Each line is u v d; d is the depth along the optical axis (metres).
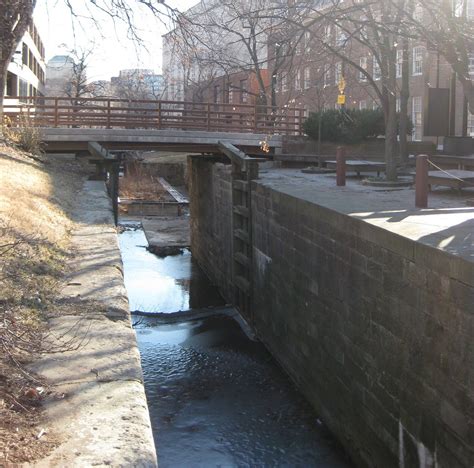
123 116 23.97
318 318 10.42
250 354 13.33
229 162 20.61
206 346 13.67
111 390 4.75
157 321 15.43
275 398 11.04
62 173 19.25
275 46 15.07
